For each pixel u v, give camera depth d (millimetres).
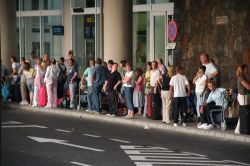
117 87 24281
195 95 22234
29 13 44500
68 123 22859
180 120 21328
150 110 23109
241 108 18828
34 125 21828
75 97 27344
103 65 25500
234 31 24703
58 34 38281
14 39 37875
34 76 28891
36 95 28641
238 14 24516
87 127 21547
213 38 25922
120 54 29156
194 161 14023
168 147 16609
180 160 14125
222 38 25375
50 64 29000
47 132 19703
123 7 29156
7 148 15031
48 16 43375
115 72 24375
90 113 25203
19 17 45375
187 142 17812
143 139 18359
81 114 25438
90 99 25562
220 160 14305
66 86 27922
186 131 20328
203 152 15719
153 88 23219
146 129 21188
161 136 19234
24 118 24500
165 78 21625
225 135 18859
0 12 37375
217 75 21156
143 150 15812
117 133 19844
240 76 18844
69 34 41031
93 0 38594
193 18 27312
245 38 24078
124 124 22797
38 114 26391
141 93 24312
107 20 29312
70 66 27234
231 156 15070
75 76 27156
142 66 34781
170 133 20062
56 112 26906
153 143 17406
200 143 17609
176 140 18250
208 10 26266
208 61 21406
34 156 14289
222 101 19953
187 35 27734
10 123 22266
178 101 21016
